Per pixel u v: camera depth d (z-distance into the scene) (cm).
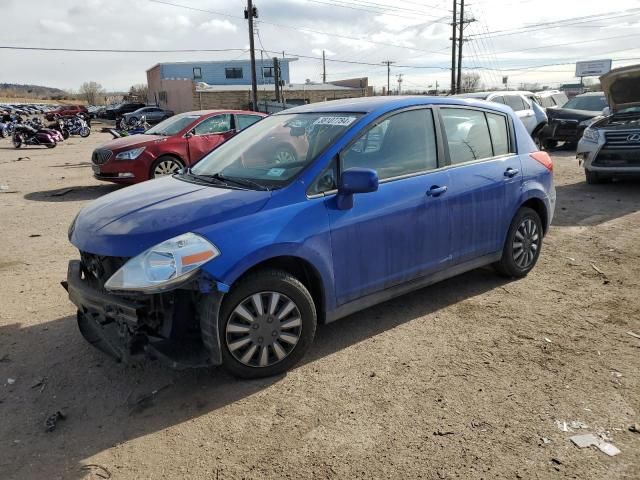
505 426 298
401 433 295
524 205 522
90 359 387
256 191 352
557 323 428
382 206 388
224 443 291
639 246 634
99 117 5619
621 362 364
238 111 1152
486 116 489
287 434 297
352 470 268
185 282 303
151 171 1034
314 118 424
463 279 532
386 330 421
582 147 1040
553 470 263
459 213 443
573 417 304
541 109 1605
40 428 308
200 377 358
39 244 692
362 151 389
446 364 367
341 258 371
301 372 361
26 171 1448
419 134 427
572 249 630
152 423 311
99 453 286
